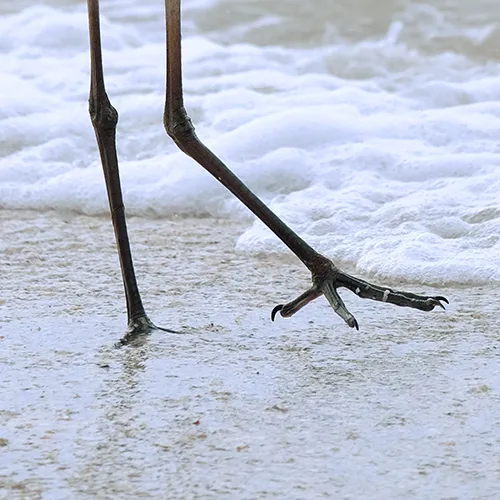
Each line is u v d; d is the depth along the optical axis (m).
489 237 20.53
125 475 11.84
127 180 25.08
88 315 17.45
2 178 26.03
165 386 14.38
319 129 26.83
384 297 15.49
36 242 22.12
